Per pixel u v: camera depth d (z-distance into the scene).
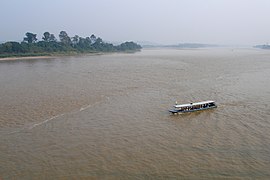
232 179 27.77
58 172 29.34
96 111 50.41
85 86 73.06
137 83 77.25
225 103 55.47
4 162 31.48
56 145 35.94
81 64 135.62
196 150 34.28
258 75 91.44
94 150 34.53
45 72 102.81
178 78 85.81
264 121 44.34
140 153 33.69
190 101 57.22
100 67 119.81
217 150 34.16
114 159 32.19
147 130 41.38
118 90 67.75
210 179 27.83
